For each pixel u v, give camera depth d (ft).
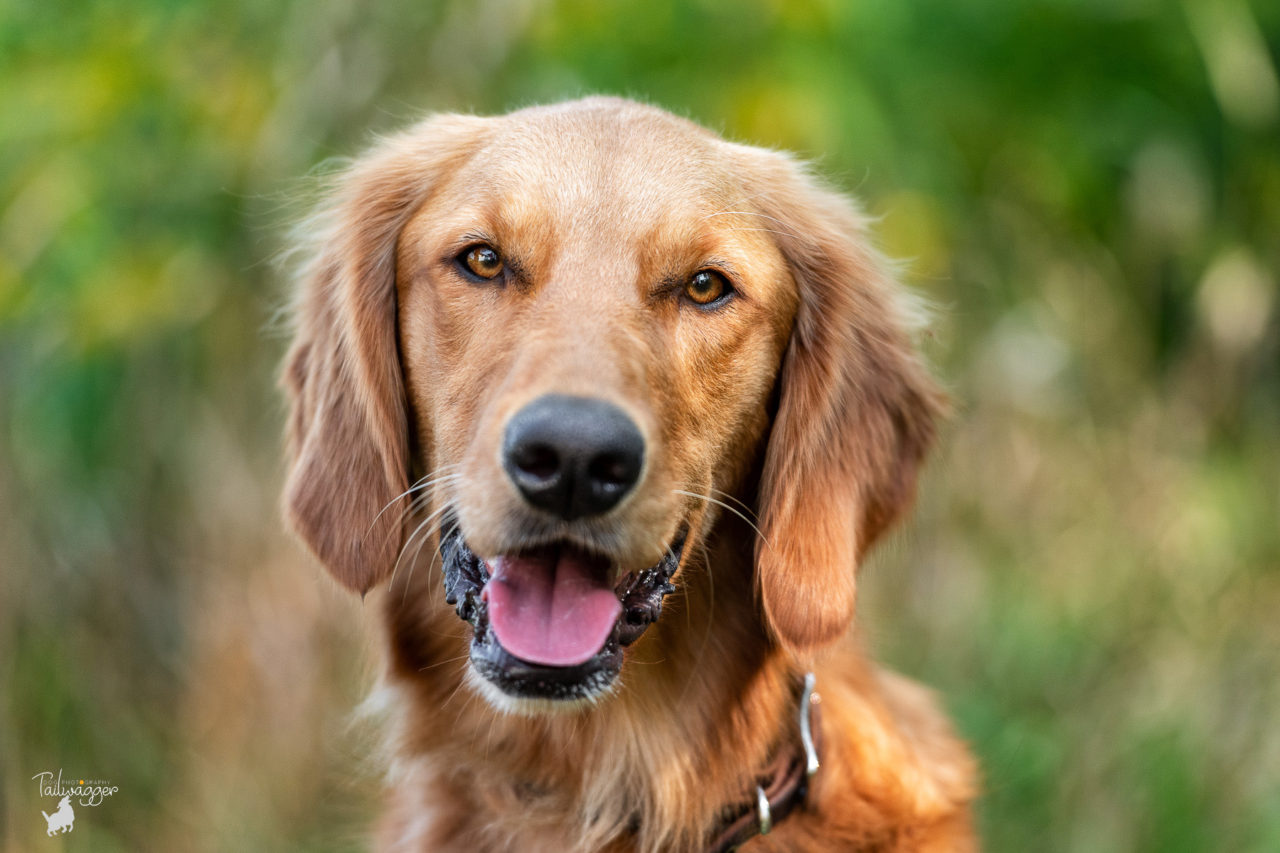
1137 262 20.11
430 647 9.68
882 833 9.51
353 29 16.74
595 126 9.30
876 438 10.33
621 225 8.80
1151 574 18.12
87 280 16.16
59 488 17.26
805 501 9.66
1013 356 18.66
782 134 16.02
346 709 16.56
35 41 16.93
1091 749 16.44
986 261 19.16
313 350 10.37
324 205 11.44
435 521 9.03
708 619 9.52
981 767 13.74
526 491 7.64
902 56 19.20
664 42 16.89
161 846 16.52
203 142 16.67
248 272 17.28
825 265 10.07
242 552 17.19
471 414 8.55
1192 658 17.22
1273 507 19.08
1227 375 19.38
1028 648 17.39
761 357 9.37
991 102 19.74
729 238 9.11
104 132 16.58
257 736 16.76
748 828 9.33
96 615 17.35
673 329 8.86
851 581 9.75
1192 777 15.92
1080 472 18.71
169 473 17.65
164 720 17.30
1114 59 20.31
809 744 9.24
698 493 8.84
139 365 17.56
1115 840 15.48
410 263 9.49
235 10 17.02
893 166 17.88
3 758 16.52
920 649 17.85
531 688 8.02
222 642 17.01
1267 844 15.21
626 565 7.96
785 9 16.14
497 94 16.70
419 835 9.96
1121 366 19.33
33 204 16.42
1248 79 18.67
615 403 7.66
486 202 8.96
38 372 17.21
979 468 18.56
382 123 16.79
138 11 16.72
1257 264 19.79
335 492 9.86
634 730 9.40
